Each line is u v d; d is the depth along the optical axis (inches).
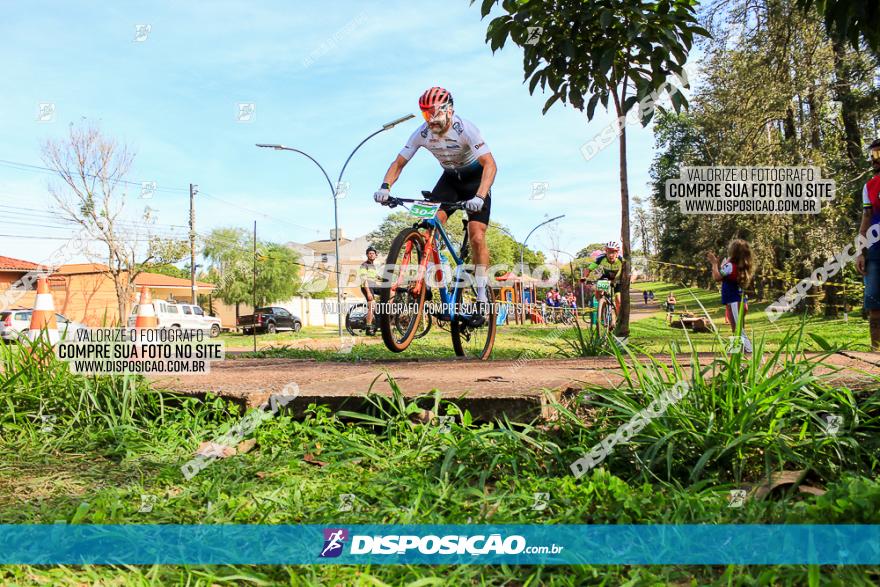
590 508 77.3
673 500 76.2
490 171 222.5
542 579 63.8
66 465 104.9
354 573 62.2
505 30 174.1
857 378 115.6
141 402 132.1
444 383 136.3
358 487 87.7
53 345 142.8
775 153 680.4
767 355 153.7
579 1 168.1
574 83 176.4
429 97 216.8
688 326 500.7
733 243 244.2
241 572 62.2
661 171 1472.7
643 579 59.5
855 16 133.0
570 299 1045.8
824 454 92.2
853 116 688.4
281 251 2105.1
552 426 110.6
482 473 90.5
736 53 629.9
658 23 166.6
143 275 1919.3
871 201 210.1
